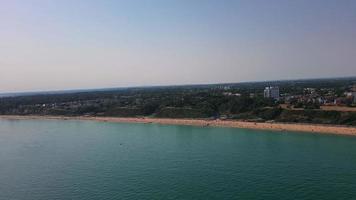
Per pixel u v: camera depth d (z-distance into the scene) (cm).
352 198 7338
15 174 9875
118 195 7900
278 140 13688
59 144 14362
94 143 14288
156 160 10894
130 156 11562
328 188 7938
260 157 10875
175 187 8281
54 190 8425
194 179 8825
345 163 9888
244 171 9375
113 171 9800
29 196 8088
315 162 10088
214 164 10188
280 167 9669
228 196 7606
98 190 8288
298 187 8044
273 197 7481
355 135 14262
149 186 8412
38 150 13175
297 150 11719
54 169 10262
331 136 14238
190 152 11888
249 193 7744
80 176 9456
